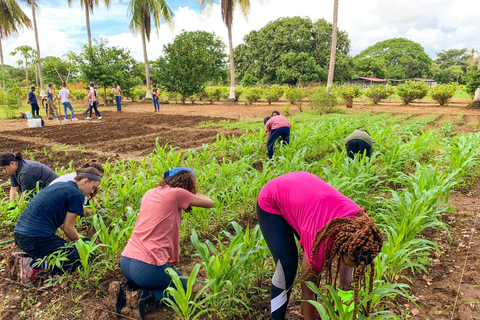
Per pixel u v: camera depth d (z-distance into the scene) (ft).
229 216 16.20
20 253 12.21
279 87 87.15
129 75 94.63
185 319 9.31
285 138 25.31
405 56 282.15
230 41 91.50
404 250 10.52
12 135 40.78
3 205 17.83
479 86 65.31
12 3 100.37
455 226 15.35
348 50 156.87
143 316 9.87
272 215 8.89
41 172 16.01
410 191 17.51
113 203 16.22
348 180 16.05
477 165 22.98
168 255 10.43
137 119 54.95
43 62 120.37
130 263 10.05
